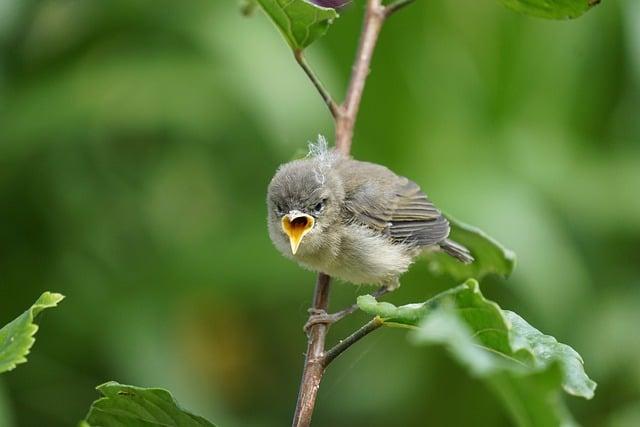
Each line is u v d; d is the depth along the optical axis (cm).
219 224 1183
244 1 806
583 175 1221
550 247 1121
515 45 1234
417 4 1184
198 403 1106
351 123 729
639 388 1095
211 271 1142
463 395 1152
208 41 1136
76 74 1150
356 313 1175
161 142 1209
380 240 920
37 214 1142
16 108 1119
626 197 1201
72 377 1101
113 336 1097
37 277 1134
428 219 955
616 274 1180
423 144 1205
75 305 1115
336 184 928
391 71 1196
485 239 806
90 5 1174
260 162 1202
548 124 1252
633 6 1223
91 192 1166
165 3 1177
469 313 466
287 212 898
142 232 1180
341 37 1175
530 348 476
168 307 1135
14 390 1084
